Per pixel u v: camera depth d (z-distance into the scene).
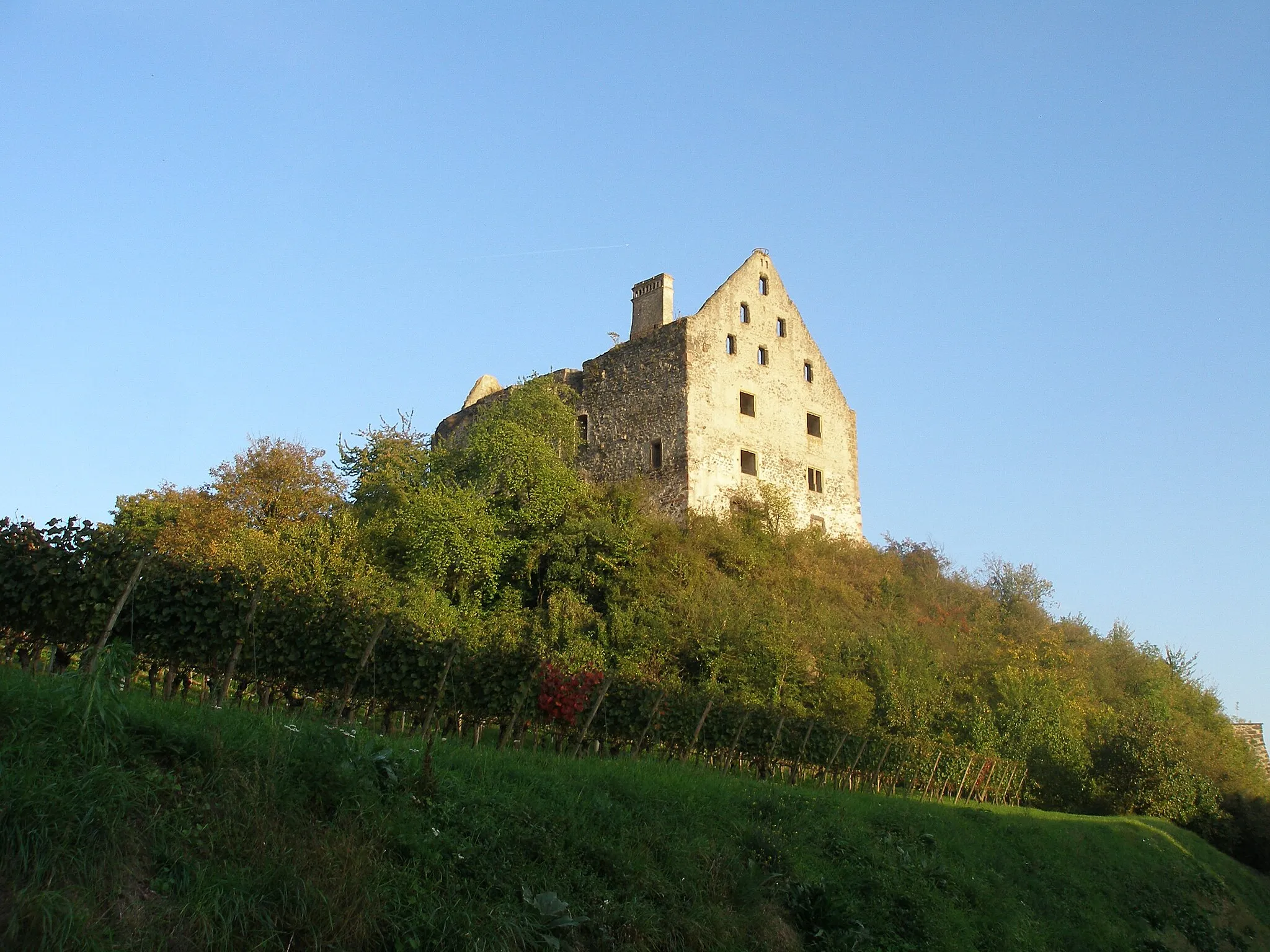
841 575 48.19
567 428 49.69
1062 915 20.83
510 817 12.05
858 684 35.25
